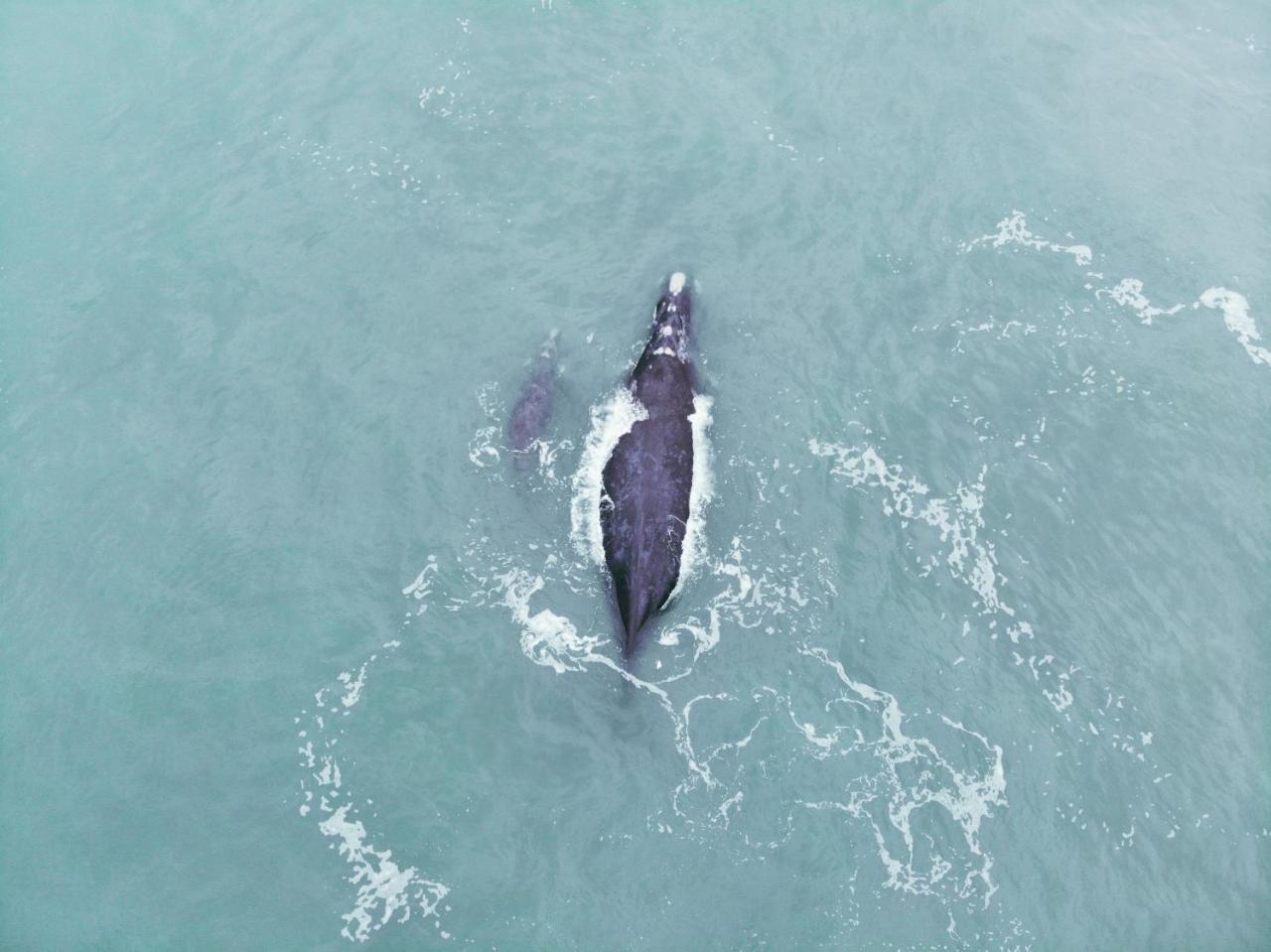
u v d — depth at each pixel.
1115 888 26.94
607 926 26.33
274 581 31.67
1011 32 44.84
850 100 42.47
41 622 31.22
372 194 39.97
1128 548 32.28
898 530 32.53
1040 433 34.34
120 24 45.53
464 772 28.47
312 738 29.02
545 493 32.97
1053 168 40.59
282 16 45.31
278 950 26.02
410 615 30.97
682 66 43.41
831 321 36.69
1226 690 29.89
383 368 35.72
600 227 39.03
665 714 29.41
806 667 30.23
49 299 37.66
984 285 37.53
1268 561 32.06
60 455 34.28
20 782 28.56
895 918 26.52
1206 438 34.28
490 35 44.34
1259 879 27.06
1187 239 38.78
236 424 34.69
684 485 32.69
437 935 26.20
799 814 27.94
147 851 27.45
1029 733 29.23
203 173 40.75
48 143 41.84
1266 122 42.22
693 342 35.97
